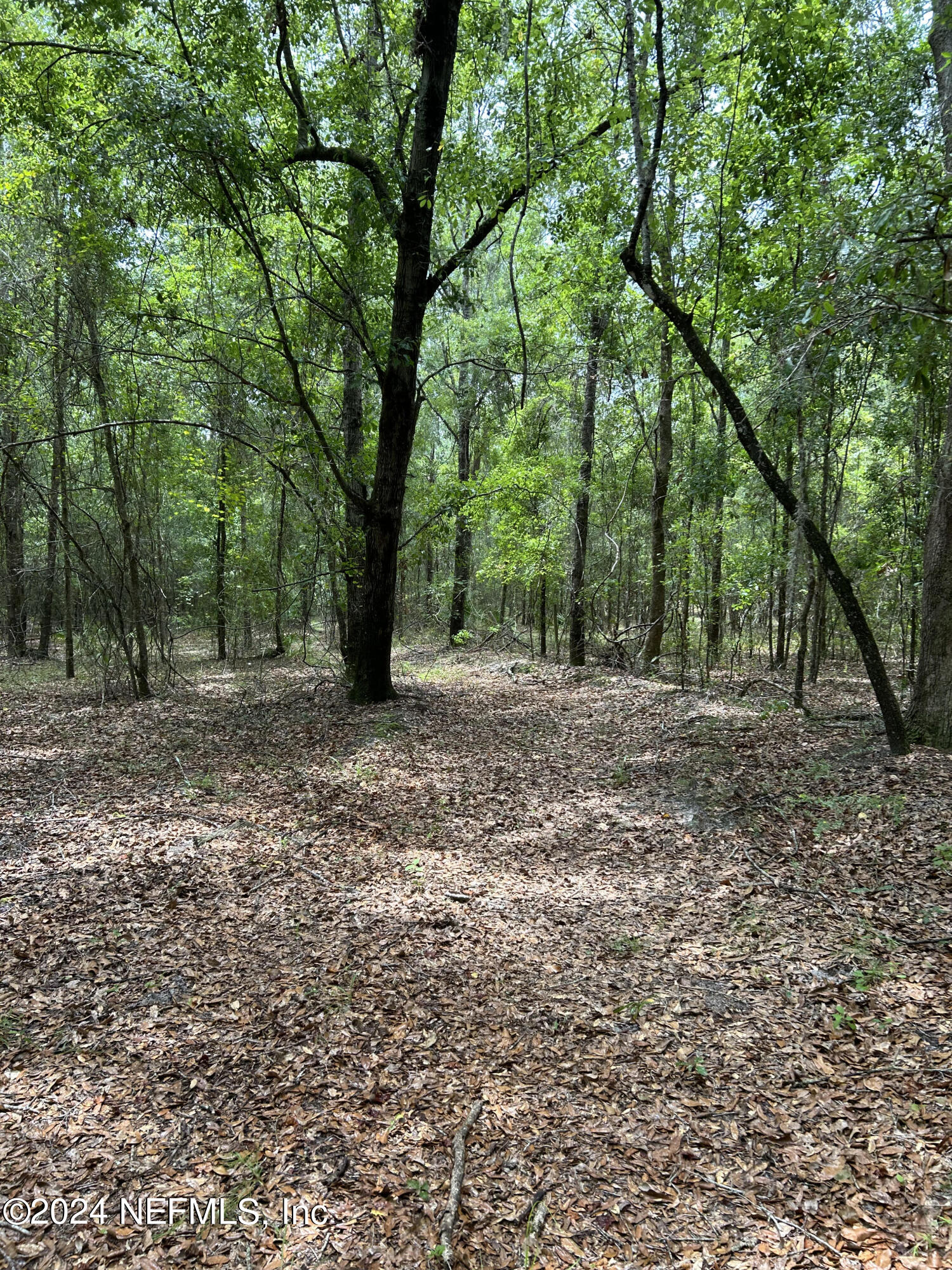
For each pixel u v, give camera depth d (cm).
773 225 885
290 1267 243
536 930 482
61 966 426
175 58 891
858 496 1572
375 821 684
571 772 845
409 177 991
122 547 1309
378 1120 311
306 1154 291
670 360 1391
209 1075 338
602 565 1973
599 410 1794
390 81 973
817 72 785
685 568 1220
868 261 475
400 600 2345
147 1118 310
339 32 924
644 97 671
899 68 807
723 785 721
